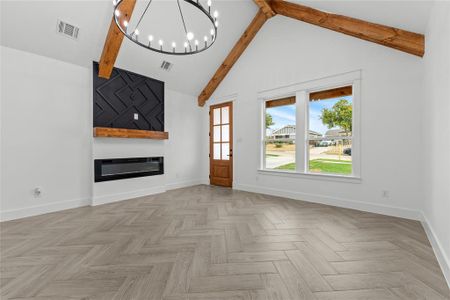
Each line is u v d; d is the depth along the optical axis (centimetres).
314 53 376
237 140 505
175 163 525
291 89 408
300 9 361
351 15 303
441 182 186
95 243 217
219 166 553
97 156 375
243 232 245
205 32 420
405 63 288
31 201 311
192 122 568
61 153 342
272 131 483
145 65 429
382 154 308
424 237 229
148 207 352
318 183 376
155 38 385
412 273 164
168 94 508
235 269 169
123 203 380
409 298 136
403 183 292
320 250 201
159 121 480
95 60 371
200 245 212
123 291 143
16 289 146
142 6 334
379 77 309
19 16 276
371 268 170
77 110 360
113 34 331
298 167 403
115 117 401
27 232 246
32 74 312
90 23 322
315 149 434
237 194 451
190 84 531
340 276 160
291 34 407
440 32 192
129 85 422
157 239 227
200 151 593
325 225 266
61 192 341
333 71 354
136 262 180
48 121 329
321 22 337
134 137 415
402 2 234
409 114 286
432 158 222
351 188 338
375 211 314
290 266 173
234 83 511
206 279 156
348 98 359
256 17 437
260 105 462
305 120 393
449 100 166
